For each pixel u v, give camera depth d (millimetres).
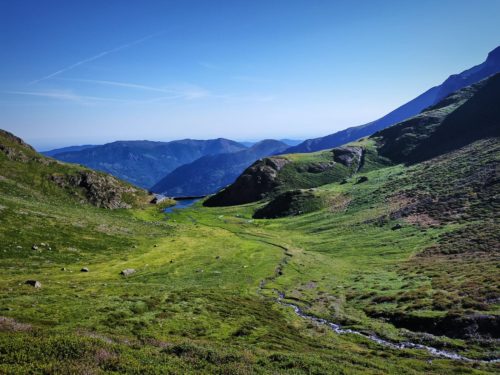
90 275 64812
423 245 81812
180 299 48531
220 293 57750
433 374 29266
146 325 35500
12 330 20344
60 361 15281
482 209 91188
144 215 152750
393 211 115875
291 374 20688
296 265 82938
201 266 80062
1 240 71125
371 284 62562
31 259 67938
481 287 47625
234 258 88938
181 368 17781
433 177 138250
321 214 144500
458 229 83625
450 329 40719
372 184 166875
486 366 32156
